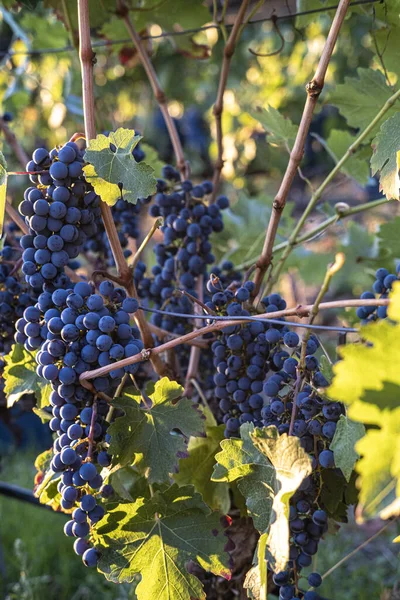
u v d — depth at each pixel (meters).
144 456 1.12
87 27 1.13
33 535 2.17
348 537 2.09
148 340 1.21
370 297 1.18
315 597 1.10
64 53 1.91
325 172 3.08
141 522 1.13
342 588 1.86
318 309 1.08
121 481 1.16
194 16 1.54
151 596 1.12
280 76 3.03
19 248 1.29
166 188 1.33
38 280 1.12
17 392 1.21
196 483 1.23
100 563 1.11
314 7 1.43
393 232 1.45
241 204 1.71
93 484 1.09
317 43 2.74
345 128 2.83
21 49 2.18
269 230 1.21
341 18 1.12
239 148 2.97
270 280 1.35
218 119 1.42
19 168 2.35
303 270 2.05
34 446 2.75
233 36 1.38
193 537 1.13
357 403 0.92
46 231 1.11
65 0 1.47
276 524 1.03
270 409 1.12
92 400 1.12
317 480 1.12
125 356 1.10
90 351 1.08
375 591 1.79
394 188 1.13
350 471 1.05
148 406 1.13
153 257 1.72
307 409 1.10
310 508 1.12
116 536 1.12
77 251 1.13
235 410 1.20
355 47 2.68
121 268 1.16
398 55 1.37
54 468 1.09
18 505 2.35
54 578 2.00
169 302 1.33
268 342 1.16
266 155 2.93
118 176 1.10
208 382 1.34
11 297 1.24
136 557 1.12
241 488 1.09
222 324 1.12
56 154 1.11
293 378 1.13
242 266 1.53
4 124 1.57
